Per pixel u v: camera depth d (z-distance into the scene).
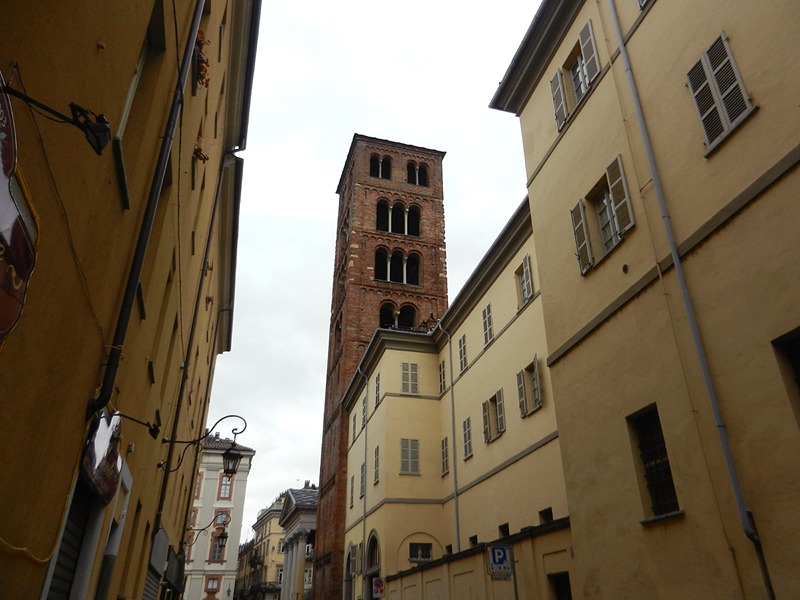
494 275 24.72
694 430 8.59
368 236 50.16
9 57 2.91
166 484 14.20
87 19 3.93
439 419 30.86
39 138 3.42
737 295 8.17
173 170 8.32
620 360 10.60
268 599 85.88
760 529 7.31
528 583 14.42
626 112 11.33
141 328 7.96
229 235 25.91
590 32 13.04
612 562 10.11
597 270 11.77
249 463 71.81
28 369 3.79
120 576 9.35
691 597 8.27
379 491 29.88
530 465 19.88
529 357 20.80
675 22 10.21
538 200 14.73
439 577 20.56
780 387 7.30
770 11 8.20
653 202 10.20
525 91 16.00
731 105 8.69
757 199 8.05
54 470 4.82
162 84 6.81
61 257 4.12
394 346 32.38
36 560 4.66
